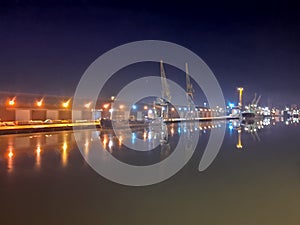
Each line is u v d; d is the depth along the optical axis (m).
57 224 4.83
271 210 5.46
